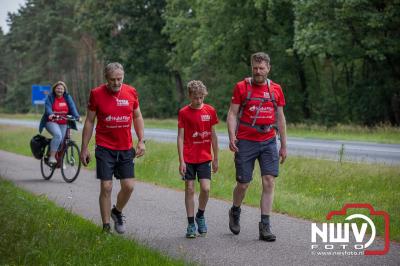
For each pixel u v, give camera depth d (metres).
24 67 134.62
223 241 8.72
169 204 11.88
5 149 27.14
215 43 50.75
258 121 8.93
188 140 9.11
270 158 8.97
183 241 8.71
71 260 6.89
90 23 69.75
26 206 9.68
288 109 52.88
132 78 83.25
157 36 70.25
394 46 39.28
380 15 37.12
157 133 39.44
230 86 59.38
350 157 18.75
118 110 8.70
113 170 8.94
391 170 14.10
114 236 8.28
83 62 111.25
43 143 16.16
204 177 9.08
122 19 69.31
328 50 38.31
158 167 17.14
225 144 27.28
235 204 9.16
